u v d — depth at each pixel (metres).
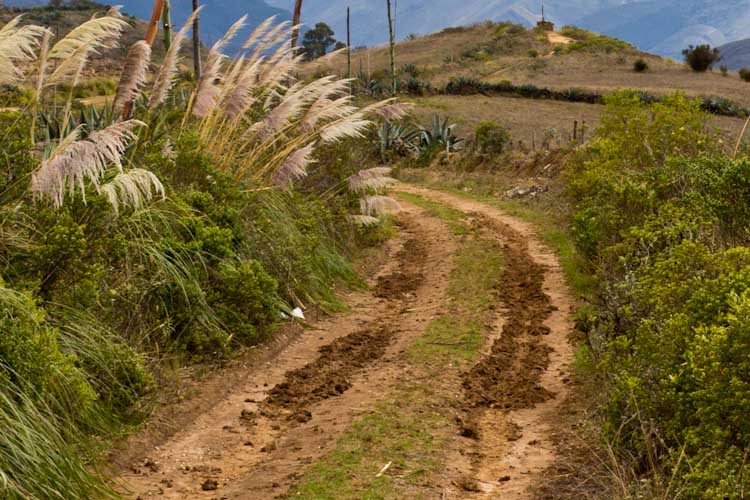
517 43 95.62
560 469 7.22
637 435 7.03
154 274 10.23
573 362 10.23
